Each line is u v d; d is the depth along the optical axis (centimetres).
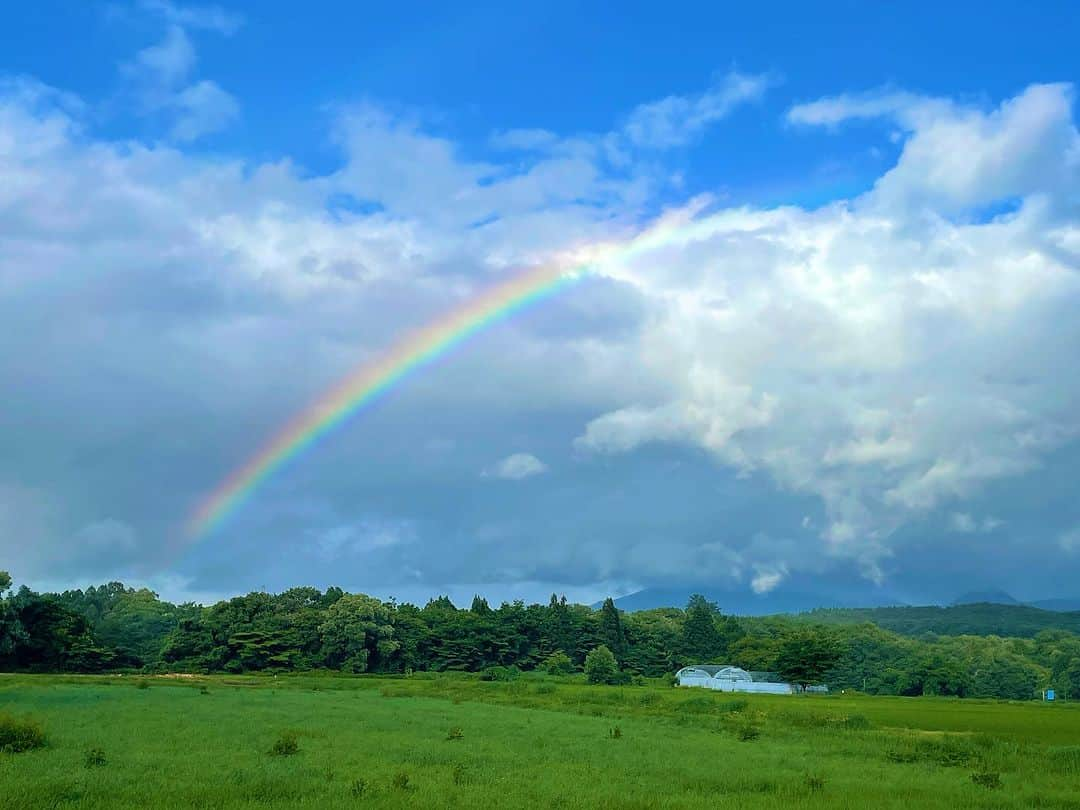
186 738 3856
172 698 7275
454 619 18862
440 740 4219
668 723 6419
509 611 19600
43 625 13800
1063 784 3331
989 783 3206
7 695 6962
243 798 2344
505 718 6094
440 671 17388
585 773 3088
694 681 17788
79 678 11594
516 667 18100
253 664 16012
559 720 6138
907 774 3488
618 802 2436
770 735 5416
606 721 6259
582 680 16400
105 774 2673
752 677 17350
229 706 6344
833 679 19750
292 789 2478
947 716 8675
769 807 2469
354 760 3209
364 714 5869
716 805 2459
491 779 2847
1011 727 7238
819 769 3531
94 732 4038
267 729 4397
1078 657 19562
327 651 16300
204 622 16275
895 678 18312
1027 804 2728
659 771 3225
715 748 4312
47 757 3066
